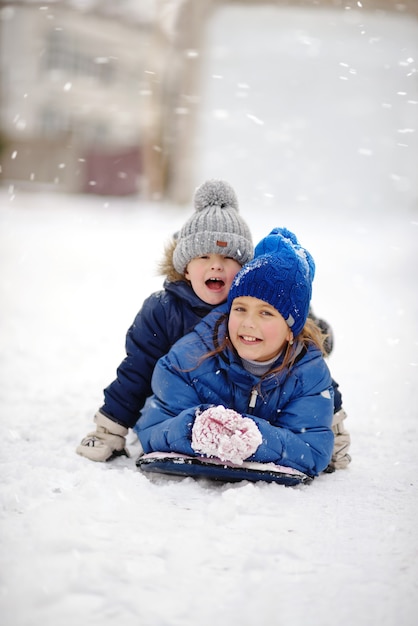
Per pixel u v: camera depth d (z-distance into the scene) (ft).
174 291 9.94
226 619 5.59
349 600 6.01
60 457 9.39
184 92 65.10
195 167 70.03
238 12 80.59
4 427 10.92
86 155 92.79
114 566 6.20
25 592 5.80
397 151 85.71
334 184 86.94
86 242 43.65
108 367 15.87
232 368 9.07
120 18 99.71
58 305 23.98
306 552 6.82
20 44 101.09
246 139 85.92
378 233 51.37
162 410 9.20
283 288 8.79
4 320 21.08
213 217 9.93
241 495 8.00
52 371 15.30
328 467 9.47
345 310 23.99
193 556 6.55
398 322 22.20
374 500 8.37
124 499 7.80
